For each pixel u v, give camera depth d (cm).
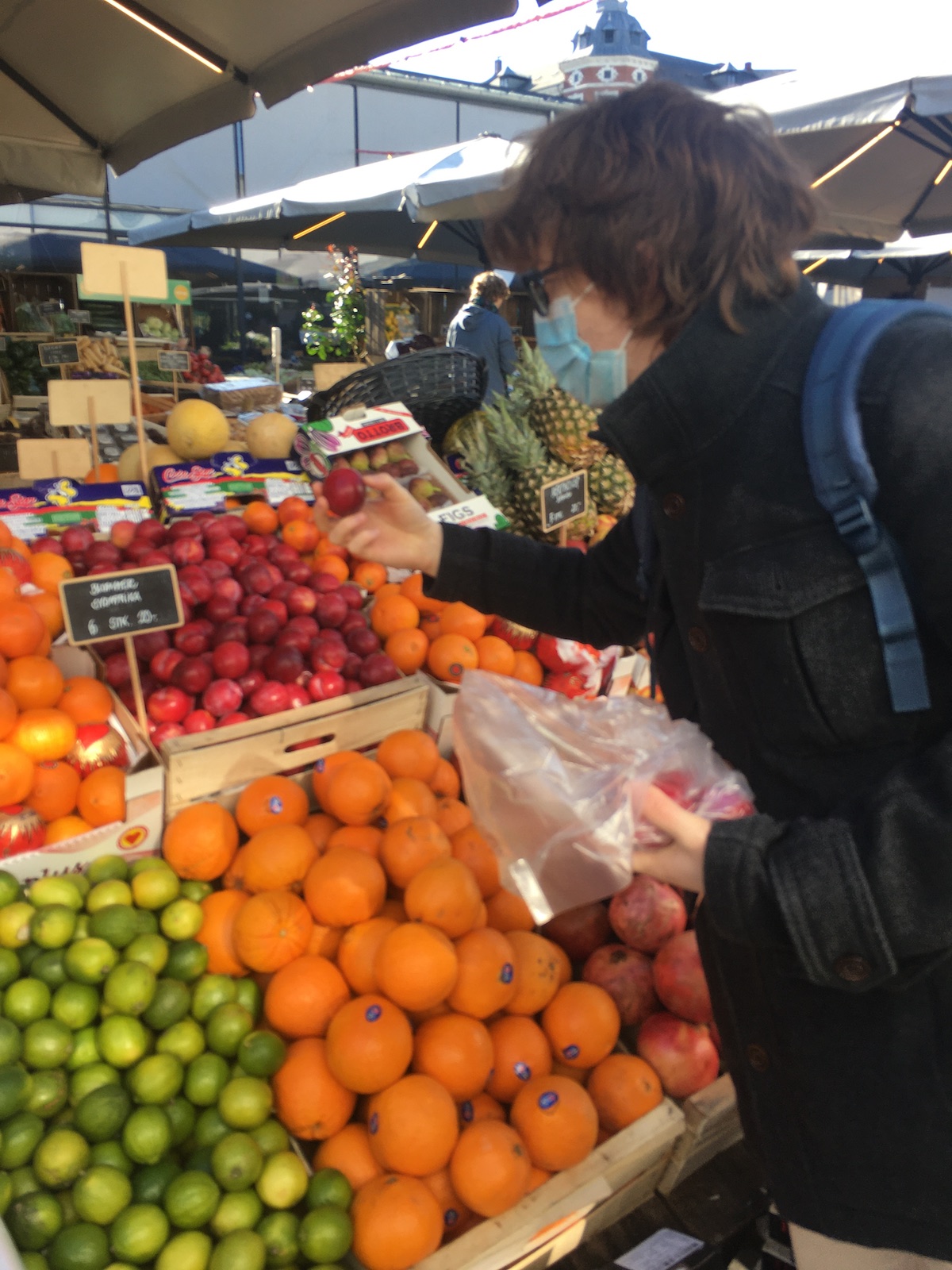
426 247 1007
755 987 111
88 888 171
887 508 86
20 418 862
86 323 1162
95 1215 132
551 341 105
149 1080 145
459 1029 157
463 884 162
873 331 88
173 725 203
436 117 1764
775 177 90
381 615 236
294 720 198
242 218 882
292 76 436
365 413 298
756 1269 171
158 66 470
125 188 1536
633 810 99
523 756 115
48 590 231
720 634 101
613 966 193
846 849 82
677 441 98
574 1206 155
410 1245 139
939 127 490
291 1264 140
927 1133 100
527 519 310
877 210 639
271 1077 158
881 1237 107
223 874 183
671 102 90
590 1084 176
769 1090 114
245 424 552
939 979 97
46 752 175
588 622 156
